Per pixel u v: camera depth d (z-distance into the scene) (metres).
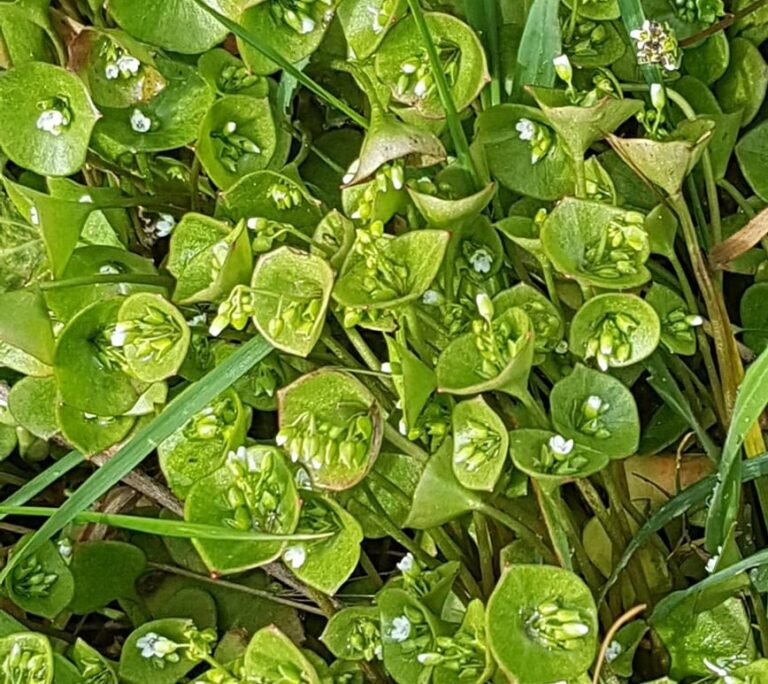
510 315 0.30
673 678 0.32
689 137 0.32
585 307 0.31
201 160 0.34
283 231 0.32
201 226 0.33
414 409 0.30
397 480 0.33
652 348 0.31
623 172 0.35
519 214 0.35
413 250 0.31
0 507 0.31
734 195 0.37
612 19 0.35
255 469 0.31
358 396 0.31
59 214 0.32
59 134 0.33
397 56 0.34
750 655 0.31
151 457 0.39
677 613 0.32
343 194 0.33
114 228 0.36
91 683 0.32
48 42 0.36
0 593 0.33
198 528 0.30
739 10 0.37
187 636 0.32
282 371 0.35
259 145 0.35
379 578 0.36
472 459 0.30
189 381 0.34
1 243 0.36
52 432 0.35
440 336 0.33
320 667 0.31
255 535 0.30
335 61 0.36
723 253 0.35
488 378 0.30
